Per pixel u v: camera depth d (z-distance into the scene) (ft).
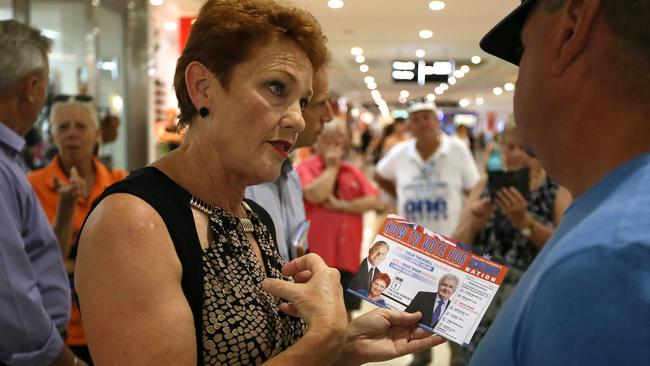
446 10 27.20
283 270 3.52
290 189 6.59
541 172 8.48
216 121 3.45
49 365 5.35
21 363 5.07
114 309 2.86
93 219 3.11
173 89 3.69
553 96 2.43
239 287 3.36
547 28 2.46
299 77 3.45
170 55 28.58
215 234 3.41
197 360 3.08
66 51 18.57
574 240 2.07
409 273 3.78
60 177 8.55
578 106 2.34
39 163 13.85
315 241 12.01
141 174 3.34
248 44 3.34
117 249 2.95
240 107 3.36
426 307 3.68
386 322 3.67
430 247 3.81
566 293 1.95
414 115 13.48
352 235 12.19
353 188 12.28
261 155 3.42
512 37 2.97
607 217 2.04
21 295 5.02
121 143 21.27
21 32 5.87
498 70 50.52
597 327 1.86
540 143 2.57
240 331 3.23
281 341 3.49
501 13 27.61
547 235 7.99
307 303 3.14
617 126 2.24
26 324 5.06
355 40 36.14
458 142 13.71
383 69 52.34
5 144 5.53
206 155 3.55
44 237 5.75
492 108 105.91
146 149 22.72
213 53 3.36
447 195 13.39
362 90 76.59
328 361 2.99
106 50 20.25
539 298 2.05
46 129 14.33
